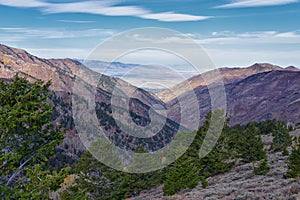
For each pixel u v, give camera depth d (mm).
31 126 15000
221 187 32656
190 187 39000
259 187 26219
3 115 14211
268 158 52250
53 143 15609
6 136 14570
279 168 39094
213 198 25406
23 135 15359
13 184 14898
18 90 15523
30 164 15508
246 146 50000
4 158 13758
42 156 15484
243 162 52156
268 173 36500
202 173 46312
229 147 46844
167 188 39031
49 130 15930
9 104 15156
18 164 15414
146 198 41656
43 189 14766
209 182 42312
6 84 15414
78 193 16875
